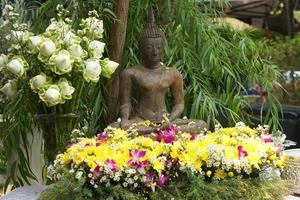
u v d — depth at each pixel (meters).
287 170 2.49
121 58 2.82
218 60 2.87
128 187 2.00
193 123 2.45
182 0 2.97
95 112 2.77
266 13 6.52
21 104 2.58
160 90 2.50
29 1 3.19
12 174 2.81
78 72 2.38
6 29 2.96
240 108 3.06
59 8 2.69
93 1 2.85
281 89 3.49
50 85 2.33
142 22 2.92
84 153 2.01
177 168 2.03
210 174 2.05
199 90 2.87
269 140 2.27
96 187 1.96
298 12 6.68
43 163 2.78
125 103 2.51
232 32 3.13
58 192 2.01
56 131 2.48
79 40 2.40
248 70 3.01
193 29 2.93
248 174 2.11
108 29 2.84
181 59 2.89
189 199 2.01
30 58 2.42
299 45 5.17
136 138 2.15
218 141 2.19
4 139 2.72
